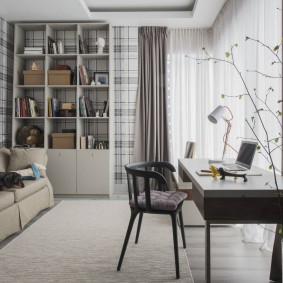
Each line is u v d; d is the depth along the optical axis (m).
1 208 2.58
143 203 2.08
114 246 2.55
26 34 4.79
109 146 4.45
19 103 4.45
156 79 4.67
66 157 4.41
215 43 4.47
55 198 4.43
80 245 2.57
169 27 4.77
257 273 2.07
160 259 2.29
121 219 3.34
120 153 4.81
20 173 3.44
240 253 2.41
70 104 4.50
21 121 4.67
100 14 4.43
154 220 3.29
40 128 4.74
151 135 4.68
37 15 4.32
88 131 4.79
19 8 4.08
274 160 2.40
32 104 4.47
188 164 2.62
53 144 4.47
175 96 4.76
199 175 2.02
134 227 3.05
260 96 2.68
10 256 2.33
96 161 4.40
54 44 4.48
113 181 4.75
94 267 2.15
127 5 4.41
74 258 2.30
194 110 4.80
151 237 2.77
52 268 2.13
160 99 4.71
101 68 4.81
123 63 4.77
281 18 2.32
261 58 2.70
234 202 1.56
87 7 4.28
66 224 3.16
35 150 3.89
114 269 2.12
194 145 3.42
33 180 3.50
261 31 2.71
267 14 2.49
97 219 3.34
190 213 3.11
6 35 4.50
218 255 2.37
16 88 4.50
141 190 4.54
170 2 4.32
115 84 4.79
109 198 4.42
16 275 2.02
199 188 1.71
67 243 2.61
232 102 3.52
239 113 3.31
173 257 2.33
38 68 4.59
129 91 4.78
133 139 4.78
